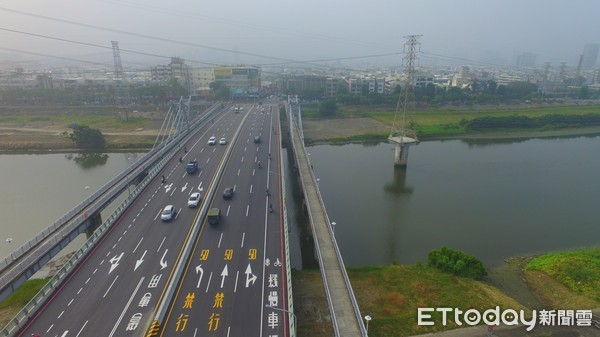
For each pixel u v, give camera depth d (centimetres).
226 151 10044
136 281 4403
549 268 5794
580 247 6706
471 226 7462
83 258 4850
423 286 5200
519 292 5409
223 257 4931
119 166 11194
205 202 6569
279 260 4878
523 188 9619
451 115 19425
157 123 16775
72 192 8762
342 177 10544
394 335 4291
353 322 3953
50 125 16262
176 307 3972
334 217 7850
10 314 4588
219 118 15300
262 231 5653
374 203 8612
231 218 6084
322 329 4328
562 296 5200
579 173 10919
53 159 12112
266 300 4109
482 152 13412
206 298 4122
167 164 8888
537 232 7244
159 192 7162
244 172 8375
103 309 3934
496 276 5809
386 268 5719
